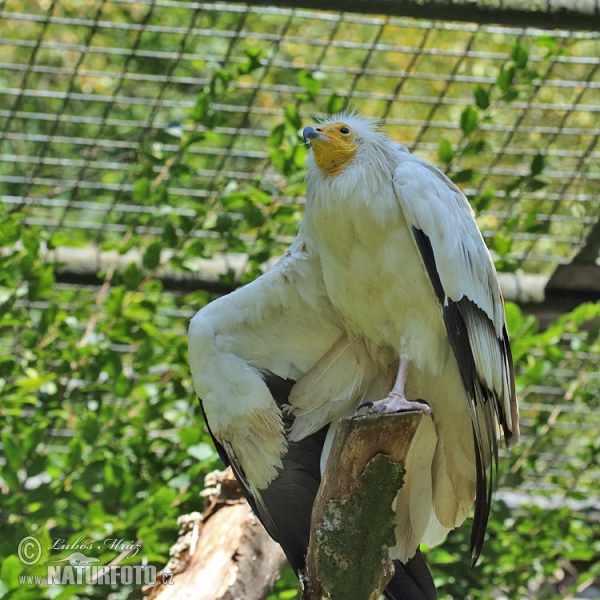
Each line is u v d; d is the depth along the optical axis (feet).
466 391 18.39
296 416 21.33
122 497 27.94
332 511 16.20
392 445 15.85
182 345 30.63
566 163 33.76
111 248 30.09
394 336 20.04
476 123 29.78
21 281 30.94
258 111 32.50
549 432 37.22
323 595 16.47
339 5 26.99
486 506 18.92
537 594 37.86
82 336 32.27
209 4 29.19
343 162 19.29
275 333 21.04
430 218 18.31
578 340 32.60
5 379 30.19
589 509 35.17
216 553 23.39
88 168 33.06
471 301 18.81
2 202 31.27
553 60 30.81
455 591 31.27
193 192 33.17
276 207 31.60
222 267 33.19
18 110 35.19
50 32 41.55
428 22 30.68
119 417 29.94
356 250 19.12
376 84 41.37
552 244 37.17
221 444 21.52
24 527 26.78
